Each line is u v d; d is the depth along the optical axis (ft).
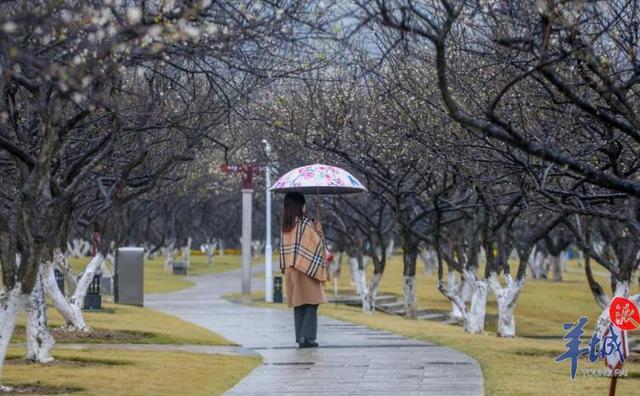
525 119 48.19
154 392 46.37
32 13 31.76
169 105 60.13
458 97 60.08
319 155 93.30
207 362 58.85
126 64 39.22
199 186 168.04
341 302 142.00
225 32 36.88
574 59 40.45
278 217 196.95
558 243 211.61
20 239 40.40
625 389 48.03
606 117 35.73
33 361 54.85
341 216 125.90
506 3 40.70
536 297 162.30
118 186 63.87
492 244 85.97
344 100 84.12
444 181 85.30
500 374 53.93
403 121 72.43
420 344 71.31
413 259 108.99
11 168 66.54
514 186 73.20
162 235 290.15
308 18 49.80
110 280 141.28
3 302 40.63
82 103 47.50
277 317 99.14
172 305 124.67
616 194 47.55
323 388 49.06
